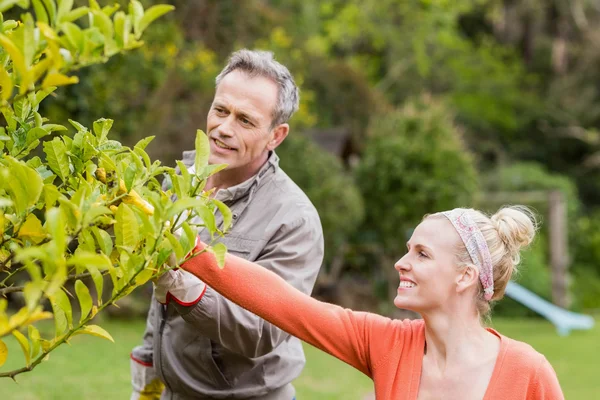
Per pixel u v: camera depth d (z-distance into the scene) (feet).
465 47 71.97
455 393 6.11
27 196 4.41
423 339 6.34
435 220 6.36
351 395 20.22
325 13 60.39
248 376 7.41
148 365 8.23
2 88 4.00
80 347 21.66
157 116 28.89
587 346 34.01
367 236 40.06
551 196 46.52
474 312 6.31
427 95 39.83
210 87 29.89
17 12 17.22
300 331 6.16
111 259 4.92
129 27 4.08
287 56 47.50
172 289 6.07
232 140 7.30
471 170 37.27
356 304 41.19
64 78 3.87
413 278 6.26
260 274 6.05
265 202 7.52
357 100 48.78
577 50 76.43
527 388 6.03
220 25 45.06
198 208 4.58
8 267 5.07
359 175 37.58
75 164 5.16
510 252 6.42
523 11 75.87
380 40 63.10
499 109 72.49
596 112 74.02
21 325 3.80
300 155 34.45
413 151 36.60
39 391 15.53
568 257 52.47
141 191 4.96
